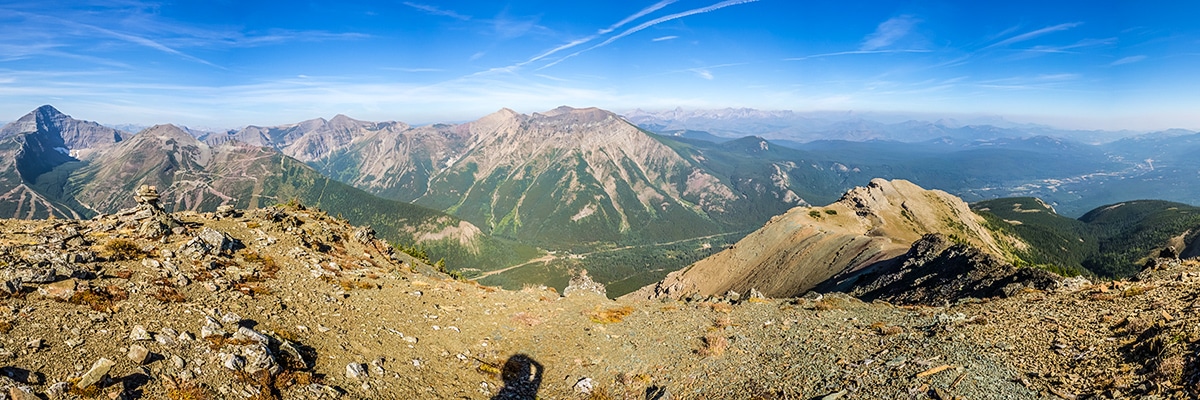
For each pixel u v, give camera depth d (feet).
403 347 88.69
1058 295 102.94
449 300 121.39
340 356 78.28
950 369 67.56
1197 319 64.69
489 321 111.14
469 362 89.71
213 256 107.04
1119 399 54.34
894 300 201.46
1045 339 75.36
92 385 52.01
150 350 61.62
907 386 64.80
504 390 82.28
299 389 64.59
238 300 87.15
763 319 108.17
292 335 79.82
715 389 76.43
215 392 58.03
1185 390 51.19
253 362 64.95
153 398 53.93
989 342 76.95
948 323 90.07
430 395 74.54
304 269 116.37
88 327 63.31
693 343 97.14
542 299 131.23
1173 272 102.42
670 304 127.65
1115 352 66.03
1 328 57.21
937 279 194.29
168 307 75.72
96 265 84.33
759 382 75.92
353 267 133.08
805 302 121.29
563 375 88.84
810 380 73.51
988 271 161.07
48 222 117.91
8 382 48.08
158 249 102.37
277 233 139.95
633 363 90.58
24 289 68.54
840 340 88.79
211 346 67.00
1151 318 72.54
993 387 61.77
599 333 105.50
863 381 69.10
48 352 55.72
